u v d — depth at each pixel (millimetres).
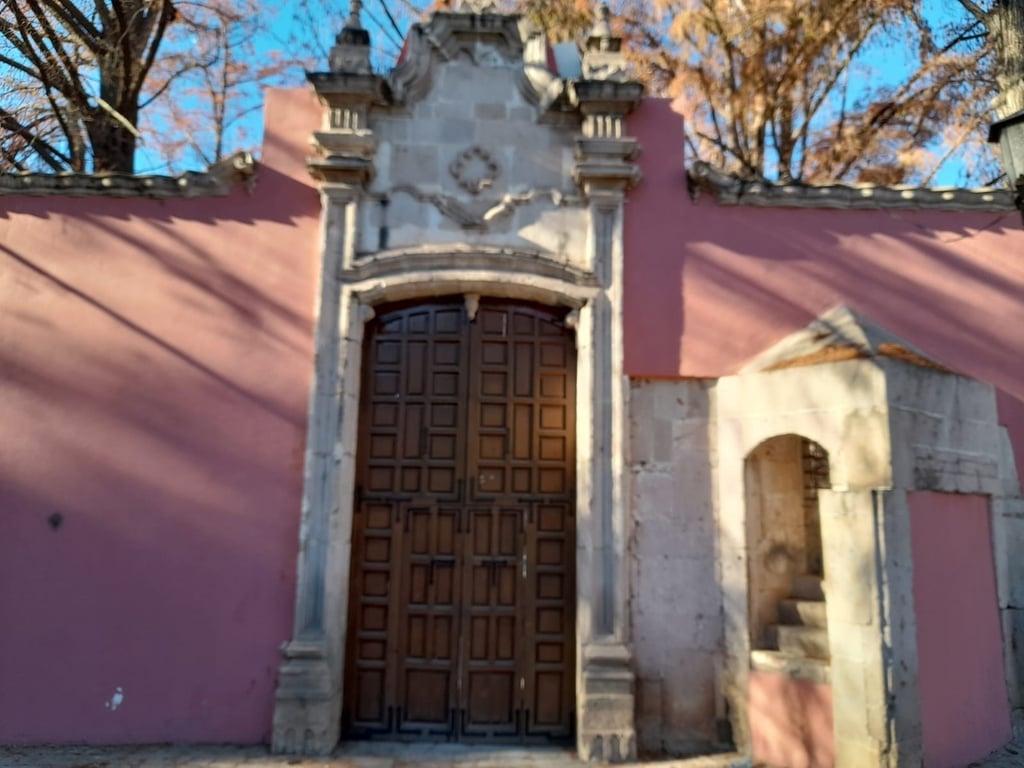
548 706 6176
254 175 6730
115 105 10242
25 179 6648
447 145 6887
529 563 6371
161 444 6328
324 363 6359
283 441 6332
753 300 6648
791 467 6645
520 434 6559
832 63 12203
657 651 6156
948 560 5766
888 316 6660
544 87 6934
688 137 12953
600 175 6617
